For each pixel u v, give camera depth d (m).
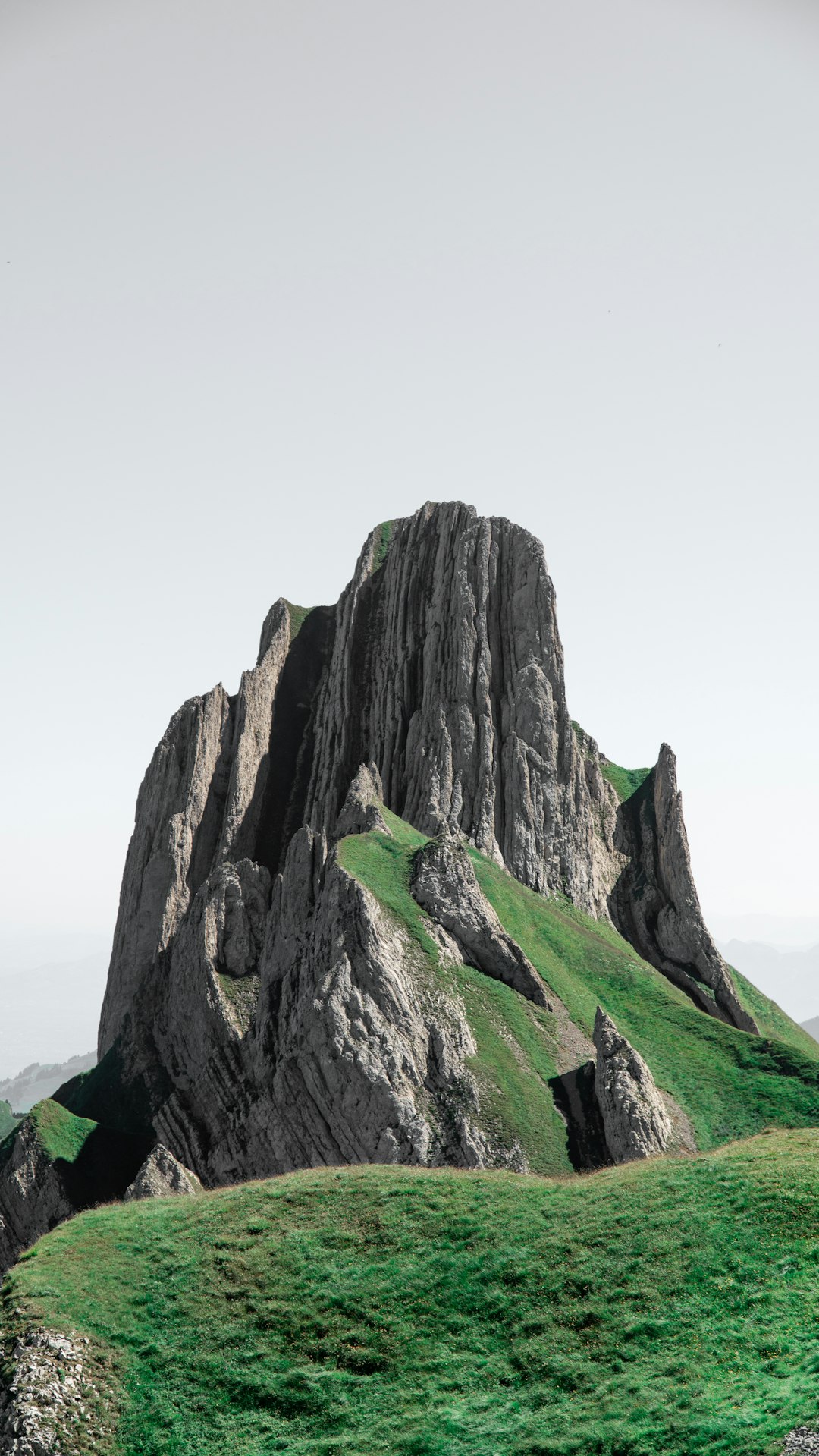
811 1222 46.06
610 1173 55.44
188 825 153.62
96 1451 42.66
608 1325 43.62
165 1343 47.56
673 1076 109.88
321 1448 41.22
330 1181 57.69
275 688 184.62
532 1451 38.28
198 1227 54.91
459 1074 95.81
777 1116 102.56
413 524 192.62
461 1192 54.84
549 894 147.75
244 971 126.50
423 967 104.56
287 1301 48.94
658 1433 37.16
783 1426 35.12
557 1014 109.88
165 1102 117.81
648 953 151.38
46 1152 110.56
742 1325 41.59
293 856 124.94
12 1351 46.78
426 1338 45.62
